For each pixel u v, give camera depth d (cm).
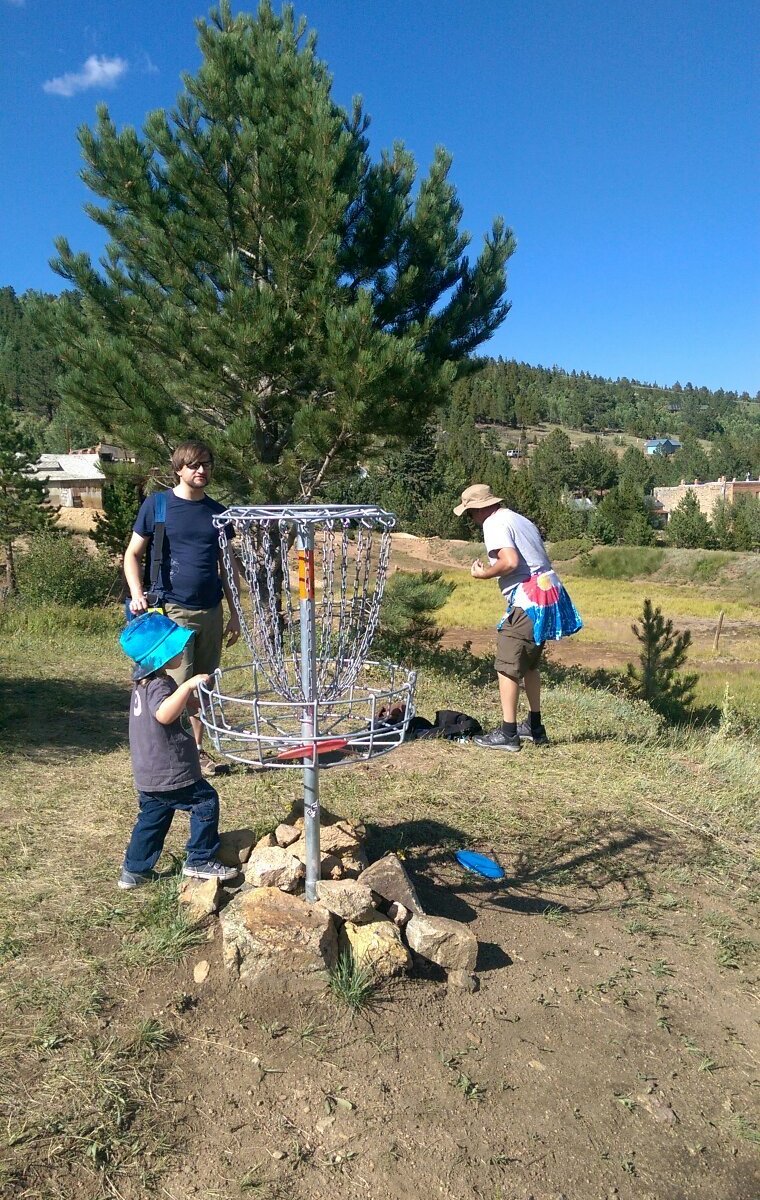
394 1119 257
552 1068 290
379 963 305
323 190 871
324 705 302
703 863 462
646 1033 316
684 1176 258
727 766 635
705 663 2705
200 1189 224
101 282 955
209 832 336
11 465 3838
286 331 901
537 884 414
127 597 1827
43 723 656
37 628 1227
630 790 551
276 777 514
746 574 5319
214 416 1052
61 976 298
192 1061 266
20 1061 256
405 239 997
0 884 363
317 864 316
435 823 462
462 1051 289
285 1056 274
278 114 927
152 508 440
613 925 387
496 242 1068
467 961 320
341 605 299
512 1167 248
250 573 303
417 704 772
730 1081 300
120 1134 235
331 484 1116
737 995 349
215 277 985
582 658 2652
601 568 5856
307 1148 242
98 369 915
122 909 338
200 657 463
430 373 913
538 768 574
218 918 322
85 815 450
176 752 333
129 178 916
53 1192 215
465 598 4019
